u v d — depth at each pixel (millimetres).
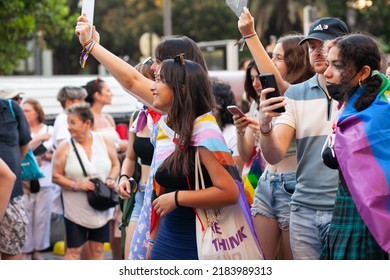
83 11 6867
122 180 8680
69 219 10914
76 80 15062
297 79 7895
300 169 6855
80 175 10867
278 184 7477
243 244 6074
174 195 5988
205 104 6074
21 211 9469
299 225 6848
